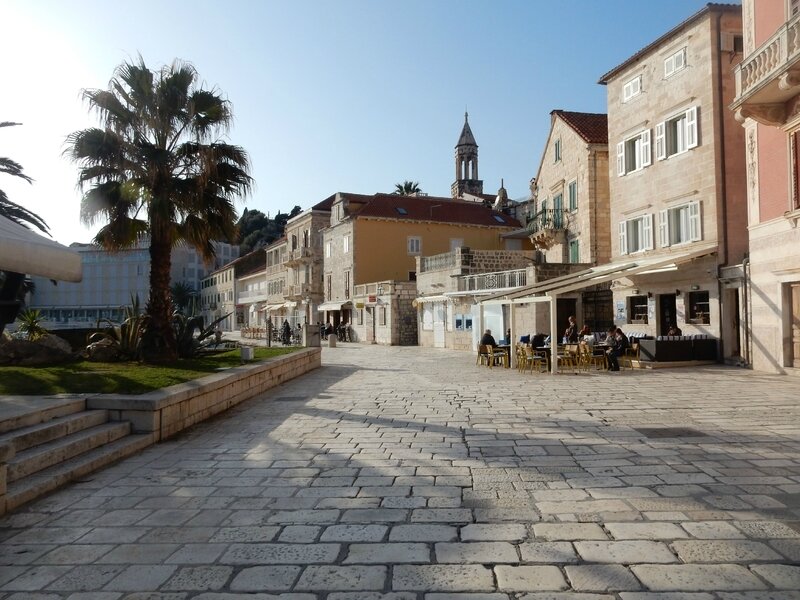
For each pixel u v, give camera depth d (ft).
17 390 29.50
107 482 20.18
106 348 50.60
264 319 224.12
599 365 59.98
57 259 20.39
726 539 13.67
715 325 60.59
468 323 96.37
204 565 13.10
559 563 12.60
